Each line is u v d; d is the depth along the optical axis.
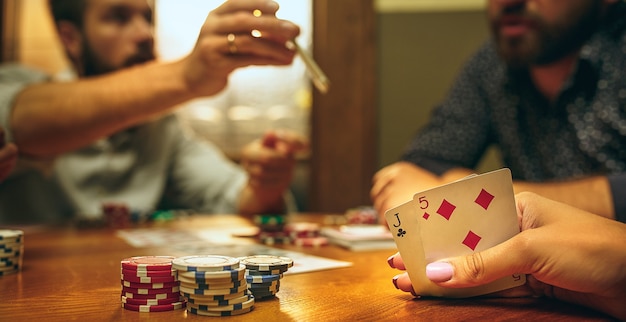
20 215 2.12
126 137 2.29
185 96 1.31
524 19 1.55
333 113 3.03
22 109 1.43
